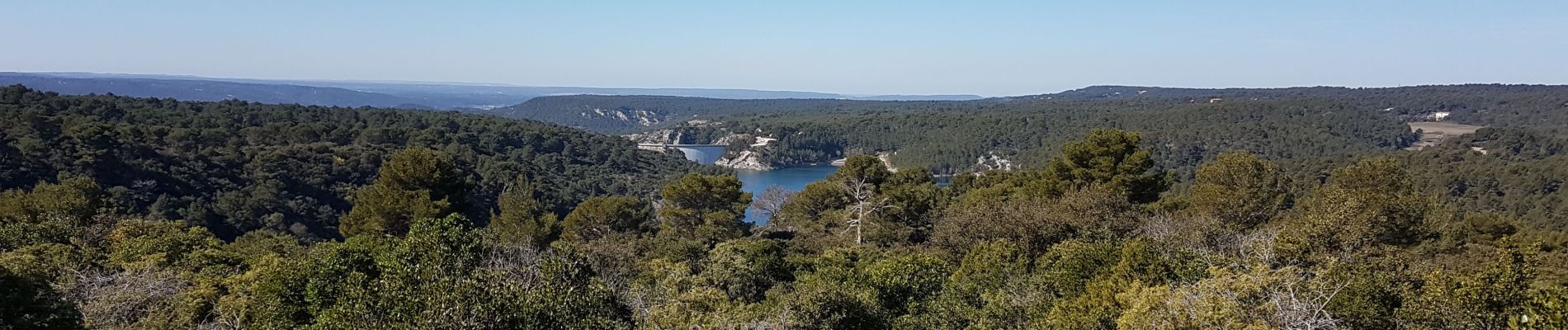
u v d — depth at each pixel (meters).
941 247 34.00
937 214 42.44
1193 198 34.84
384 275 17.31
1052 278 21.19
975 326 18.61
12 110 61.91
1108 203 33.06
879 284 22.78
